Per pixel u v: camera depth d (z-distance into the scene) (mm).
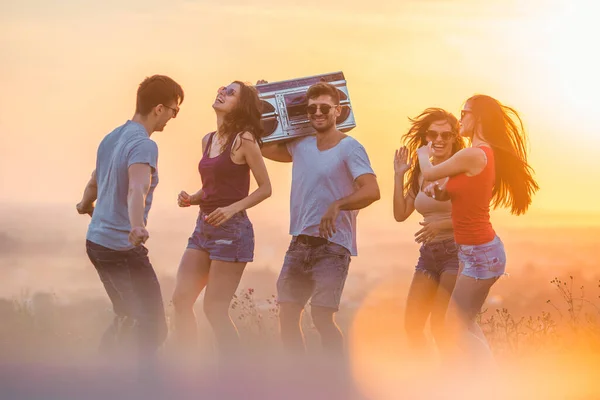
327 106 7016
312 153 7094
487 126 6473
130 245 6016
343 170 6965
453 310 6367
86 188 6637
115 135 6141
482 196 6316
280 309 6992
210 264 6816
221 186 6785
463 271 6387
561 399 5711
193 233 6898
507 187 6547
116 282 6047
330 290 6820
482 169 6305
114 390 5574
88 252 6102
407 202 7637
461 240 6375
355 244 7129
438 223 7172
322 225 6676
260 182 6723
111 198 6031
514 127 6512
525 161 6492
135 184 5848
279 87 7434
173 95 6242
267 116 7328
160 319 6059
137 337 5988
